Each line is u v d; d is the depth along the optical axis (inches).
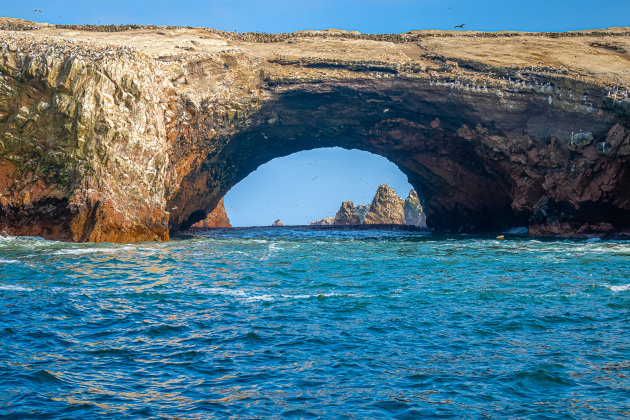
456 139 2212.1
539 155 1987.0
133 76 1695.4
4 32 1819.6
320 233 2581.2
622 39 2332.7
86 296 824.3
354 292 896.3
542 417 432.1
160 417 426.3
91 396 460.1
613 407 449.4
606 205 1872.5
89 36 2170.3
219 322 693.9
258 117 2130.9
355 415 434.0
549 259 1273.4
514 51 2237.9
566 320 703.7
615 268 1115.9
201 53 2000.5
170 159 1905.8
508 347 596.4
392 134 2267.5
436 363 547.5
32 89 1665.8
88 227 1609.3
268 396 467.5
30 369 512.1
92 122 1635.1
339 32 2458.2
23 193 1642.5
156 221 1732.3
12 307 730.8
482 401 460.8
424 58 2219.5
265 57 2176.4
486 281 995.9
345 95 2113.7
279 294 875.4
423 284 970.7
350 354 572.4
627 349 585.0
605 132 1838.1
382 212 4429.1
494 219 2406.5
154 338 621.6
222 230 2930.6
